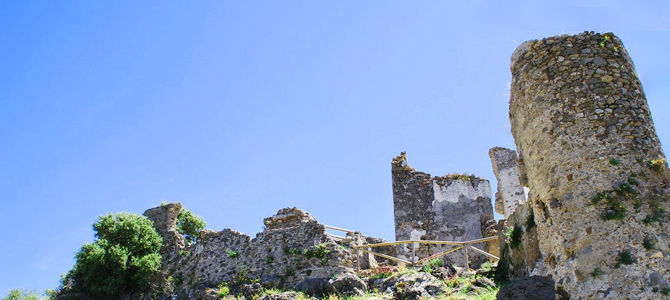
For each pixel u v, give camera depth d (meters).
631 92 15.20
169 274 25.20
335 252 22.86
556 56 15.99
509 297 14.41
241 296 22.34
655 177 13.81
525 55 16.78
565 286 13.54
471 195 30.05
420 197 30.44
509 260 18.17
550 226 14.49
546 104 15.55
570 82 15.40
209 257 24.64
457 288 18.83
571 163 14.41
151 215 28.20
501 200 29.81
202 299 22.81
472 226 29.14
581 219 13.71
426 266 21.81
